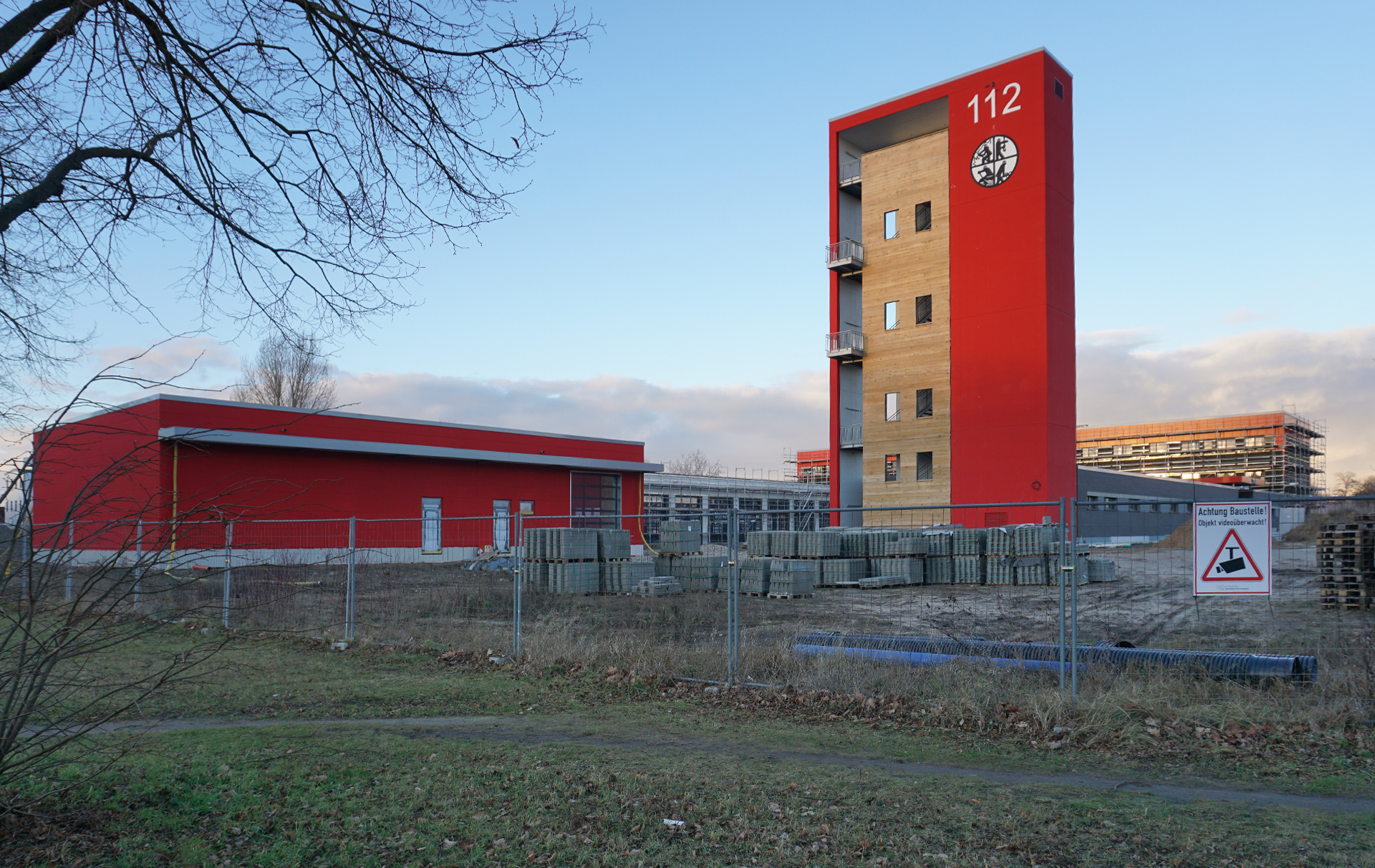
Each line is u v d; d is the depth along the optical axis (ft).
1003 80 139.95
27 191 23.82
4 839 16.84
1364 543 44.47
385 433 123.13
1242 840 17.52
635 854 17.04
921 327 147.95
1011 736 26.84
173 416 99.91
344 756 23.58
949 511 140.67
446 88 27.61
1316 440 385.09
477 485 135.54
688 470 415.03
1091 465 397.39
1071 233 142.82
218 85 26.27
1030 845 17.39
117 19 24.66
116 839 17.20
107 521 17.58
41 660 17.10
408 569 70.18
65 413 16.25
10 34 22.50
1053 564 85.05
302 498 112.78
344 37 25.95
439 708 32.09
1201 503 29.17
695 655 38.42
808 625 53.83
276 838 17.61
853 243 156.56
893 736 27.27
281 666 40.93
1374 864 16.33
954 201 144.77
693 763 23.58
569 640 42.39
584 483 152.35
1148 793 20.93
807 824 18.70
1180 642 41.93
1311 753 24.20
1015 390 136.26
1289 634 41.65
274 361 168.14
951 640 36.29
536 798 20.34
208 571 20.24
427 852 17.02
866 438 153.38
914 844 17.52
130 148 26.43
